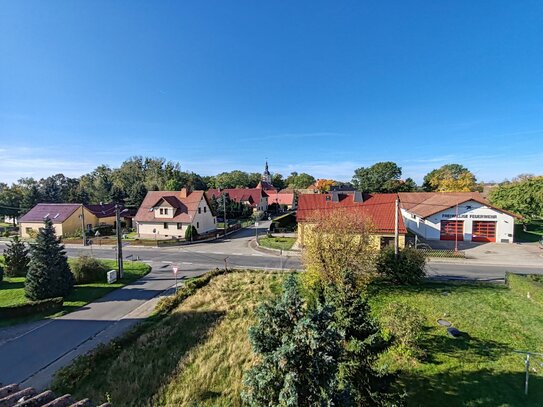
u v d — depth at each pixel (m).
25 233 46.16
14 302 19.08
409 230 38.88
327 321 5.34
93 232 48.22
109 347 12.66
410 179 75.25
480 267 23.50
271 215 68.88
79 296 19.80
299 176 126.19
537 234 37.78
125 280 23.11
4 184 72.44
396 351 10.64
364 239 16.59
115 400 9.79
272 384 5.18
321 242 16.27
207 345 12.98
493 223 32.72
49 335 14.67
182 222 40.34
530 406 8.05
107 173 83.19
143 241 37.28
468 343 11.55
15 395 3.83
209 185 97.56
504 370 9.77
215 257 29.86
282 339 5.24
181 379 10.80
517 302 15.59
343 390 5.41
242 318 15.48
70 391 10.30
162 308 17.14
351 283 7.80
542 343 11.44
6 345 13.76
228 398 9.63
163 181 74.44
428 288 18.08
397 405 6.94
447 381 9.30
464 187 67.81
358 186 83.44
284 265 25.92
